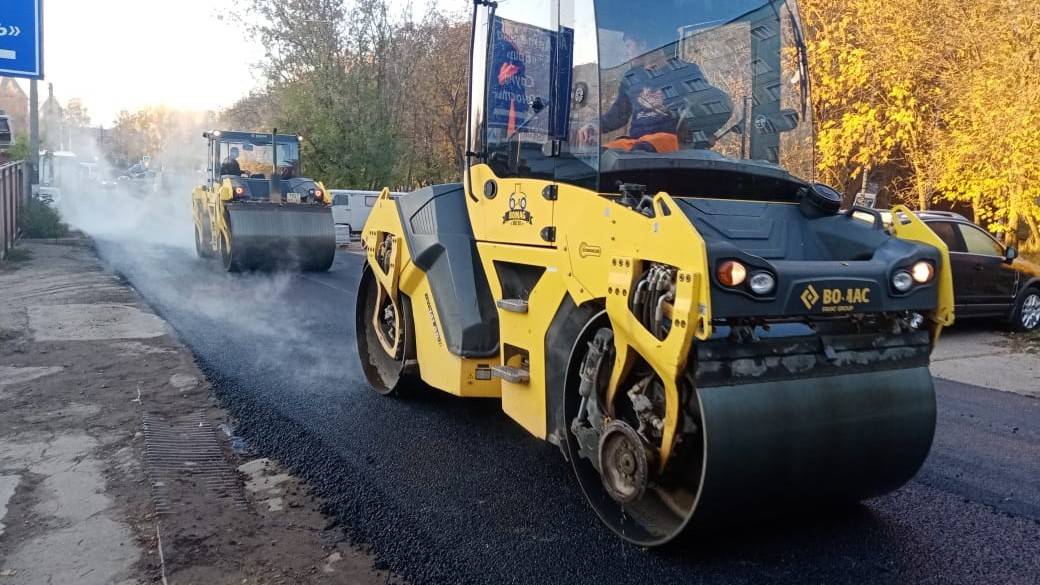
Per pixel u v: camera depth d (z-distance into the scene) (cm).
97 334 816
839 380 359
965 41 1139
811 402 350
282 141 1633
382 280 632
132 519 402
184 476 460
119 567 355
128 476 454
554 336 424
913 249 373
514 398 467
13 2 1005
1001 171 1128
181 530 390
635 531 386
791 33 462
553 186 423
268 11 2486
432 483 463
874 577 359
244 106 3186
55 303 998
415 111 2714
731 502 345
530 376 446
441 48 2691
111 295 1070
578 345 405
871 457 369
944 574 362
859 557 377
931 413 380
